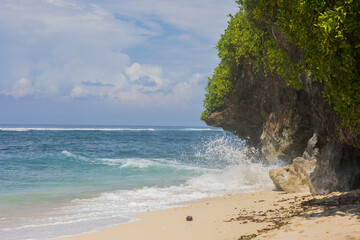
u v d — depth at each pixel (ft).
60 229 31.42
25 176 68.49
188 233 27.76
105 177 69.97
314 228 21.98
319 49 25.59
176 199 47.37
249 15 56.59
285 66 44.98
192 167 88.84
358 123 28.81
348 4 23.36
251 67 73.31
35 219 35.55
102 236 28.76
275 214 29.71
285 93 59.41
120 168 83.15
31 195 49.26
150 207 41.93
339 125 32.94
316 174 39.73
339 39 23.63
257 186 57.93
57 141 202.59
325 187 37.24
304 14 26.89
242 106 85.20
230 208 37.40
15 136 246.06
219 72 91.04
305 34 27.17
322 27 23.91
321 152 42.14
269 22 41.32
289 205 33.40
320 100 36.58
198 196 49.60
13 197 47.44
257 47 62.23
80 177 69.21
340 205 28.27
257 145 88.12
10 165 84.43
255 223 27.45
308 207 29.78
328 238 19.44
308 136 56.18
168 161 105.29
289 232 22.11
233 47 79.87
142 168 83.10
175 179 67.97
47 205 42.83
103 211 39.55
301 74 39.37
